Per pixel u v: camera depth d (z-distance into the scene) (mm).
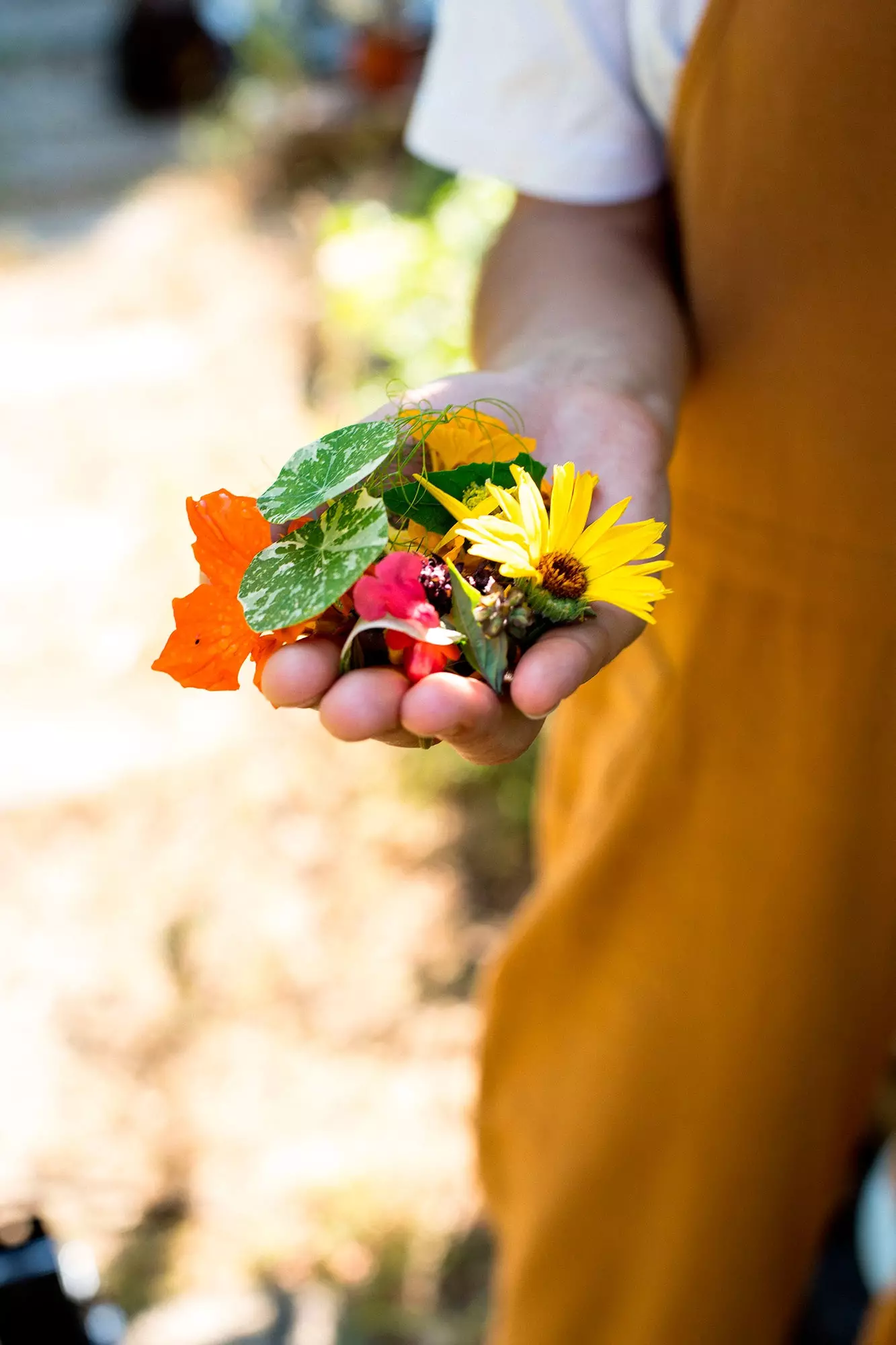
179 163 4191
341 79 4027
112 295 3379
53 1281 915
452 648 668
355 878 1797
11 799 1942
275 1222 1406
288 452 2621
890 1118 1374
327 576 661
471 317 893
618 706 936
